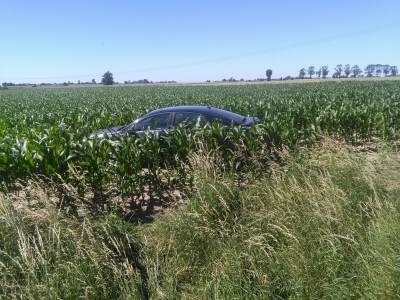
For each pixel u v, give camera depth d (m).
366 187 5.61
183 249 4.84
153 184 7.54
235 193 5.80
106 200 7.05
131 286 4.17
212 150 7.26
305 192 5.40
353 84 63.06
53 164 6.74
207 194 5.68
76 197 6.09
